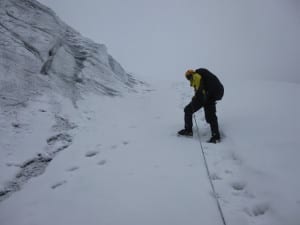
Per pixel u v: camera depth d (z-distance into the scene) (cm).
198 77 521
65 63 899
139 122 695
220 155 447
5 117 557
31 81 698
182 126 625
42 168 477
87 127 648
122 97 936
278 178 341
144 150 499
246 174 373
